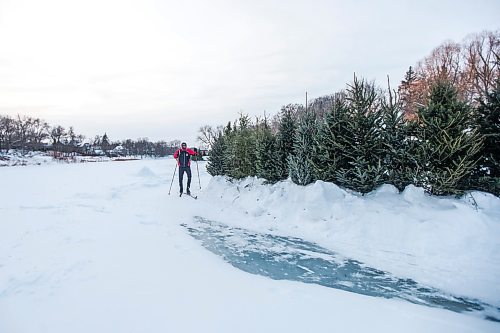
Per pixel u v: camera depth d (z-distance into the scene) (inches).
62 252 178.9
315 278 162.9
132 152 3294.8
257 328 106.7
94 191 451.8
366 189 265.3
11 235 210.8
